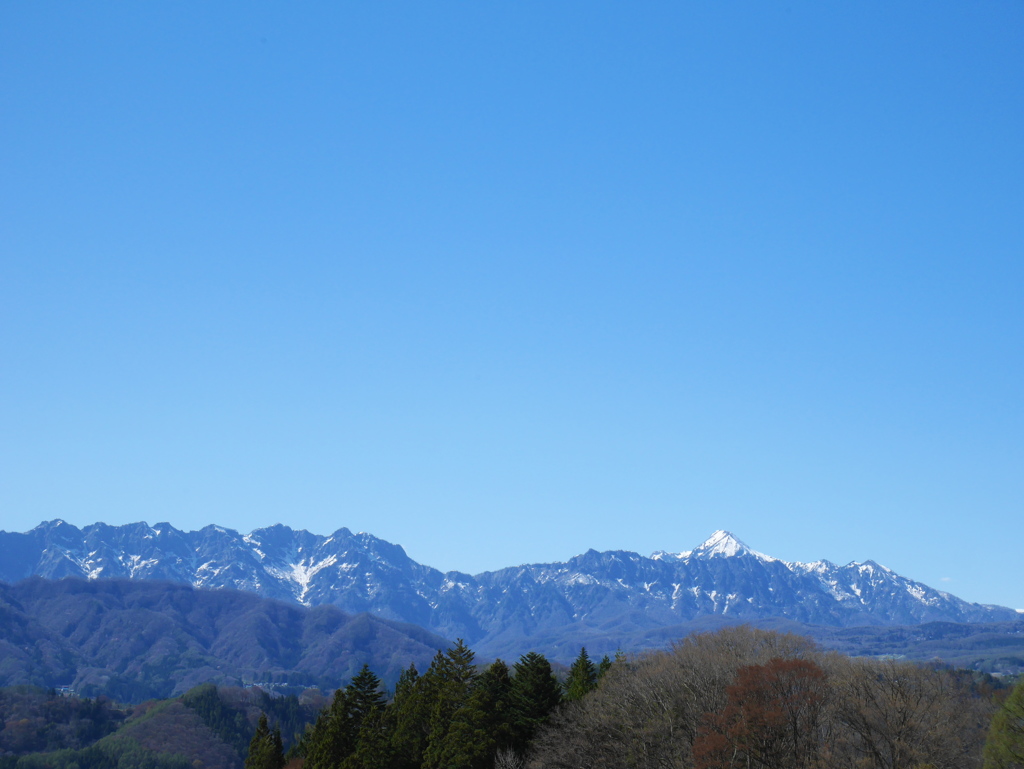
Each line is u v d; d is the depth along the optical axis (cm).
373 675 13762
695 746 9781
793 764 9688
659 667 11456
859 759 9794
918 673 10406
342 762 12162
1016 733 7925
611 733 11050
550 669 12825
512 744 11675
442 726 11869
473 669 12938
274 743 15488
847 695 10125
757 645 12206
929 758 9556
